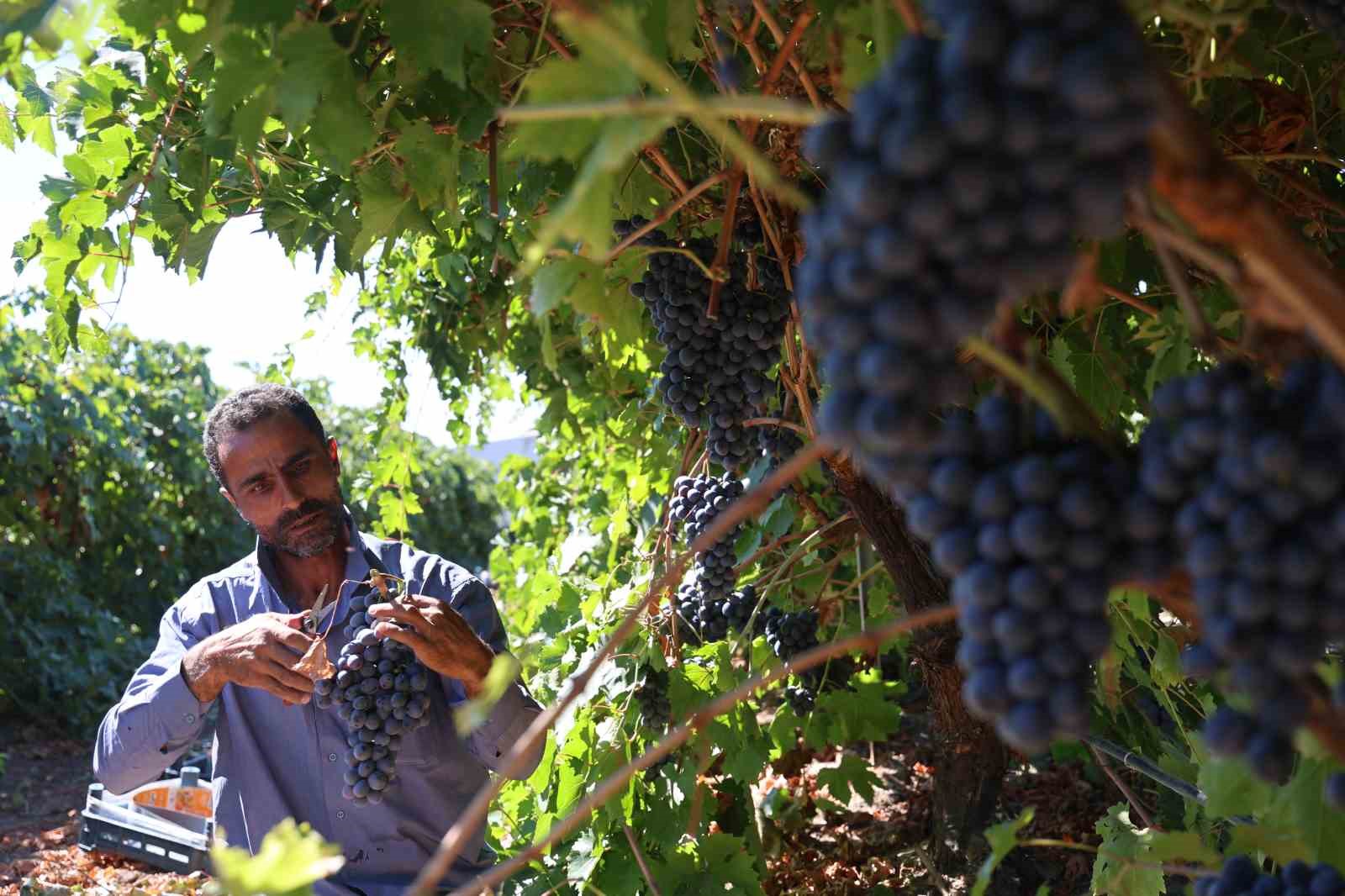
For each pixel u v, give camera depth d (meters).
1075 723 0.88
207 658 2.43
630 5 1.24
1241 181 0.82
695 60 2.08
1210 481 0.87
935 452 0.94
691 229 2.57
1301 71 2.25
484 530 13.99
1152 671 2.48
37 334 9.46
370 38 1.99
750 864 2.74
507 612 5.88
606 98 0.99
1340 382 0.84
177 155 2.46
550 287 1.49
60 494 9.85
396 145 2.10
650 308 2.37
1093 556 0.87
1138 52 0.71
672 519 2.88
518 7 2.03
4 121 2.56
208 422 2.75
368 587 2.71
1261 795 1.50
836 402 0.87
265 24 1.54
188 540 11.37
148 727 2.48
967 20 0.72
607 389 4.48
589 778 2.74
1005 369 0.93
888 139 0.74
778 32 1.67
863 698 3.76
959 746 3.16
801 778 4.36
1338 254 2.20
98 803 5.12
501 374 6.15
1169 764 2.20
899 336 0.80
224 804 2.63
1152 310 1.45
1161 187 0.83
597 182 1.02
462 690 2.61
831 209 0.82
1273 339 0.99
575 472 6.32
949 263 0.79
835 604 3.81
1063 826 3.60
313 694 2.57
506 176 2.60
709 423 2.31
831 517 3.54
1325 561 0.83
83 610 9.41
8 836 6.02
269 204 2.64
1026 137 0.71
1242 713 0.95
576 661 3.24
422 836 2.57
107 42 2.48
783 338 2.34
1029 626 0.88
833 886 3.49
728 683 3.02
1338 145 2.33
